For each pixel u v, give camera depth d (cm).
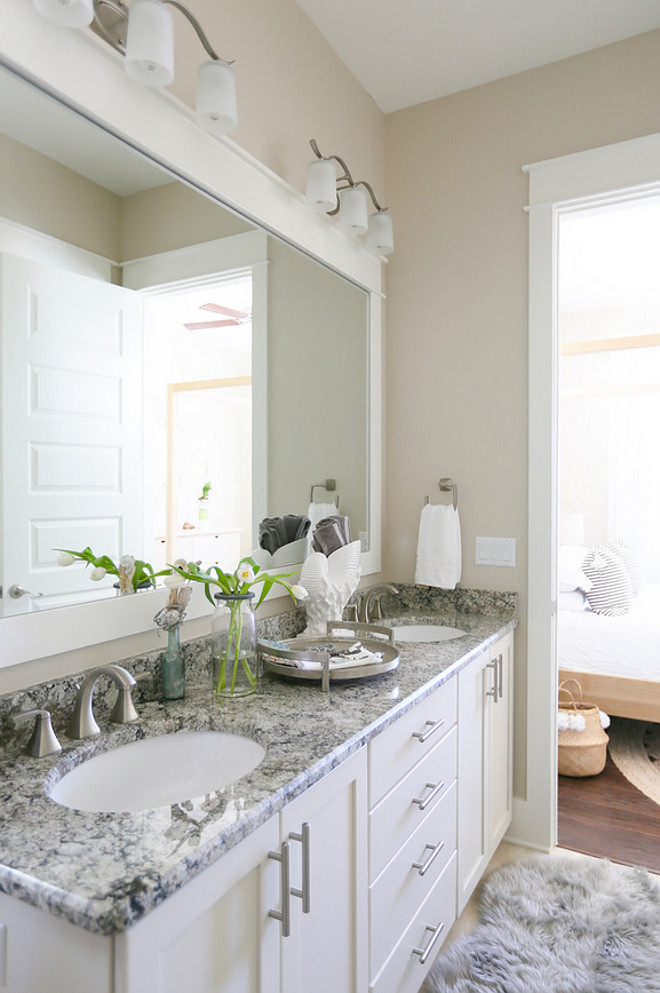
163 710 135
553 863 220
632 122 216
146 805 117
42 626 119
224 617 146
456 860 182
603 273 420
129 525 139
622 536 455
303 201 200
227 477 169
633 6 201
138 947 74
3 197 113
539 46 221
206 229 161
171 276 150
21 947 80
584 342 430
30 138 117
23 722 113
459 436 246
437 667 171
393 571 260
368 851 131
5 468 113
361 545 241
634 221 342
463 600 244
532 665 233
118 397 136
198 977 85
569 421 476
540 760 233
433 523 243
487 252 241
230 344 170
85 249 129
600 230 354
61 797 105
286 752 114
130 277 139
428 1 199
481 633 210
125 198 138
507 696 230
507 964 172
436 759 167
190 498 156
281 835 101
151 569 145
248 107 177
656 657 317
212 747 129
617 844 236
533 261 230
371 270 247
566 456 477
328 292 219
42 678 121
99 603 131
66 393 125
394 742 142
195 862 81
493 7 201
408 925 150
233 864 91
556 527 234
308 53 206
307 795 108
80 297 128
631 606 363
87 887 74
